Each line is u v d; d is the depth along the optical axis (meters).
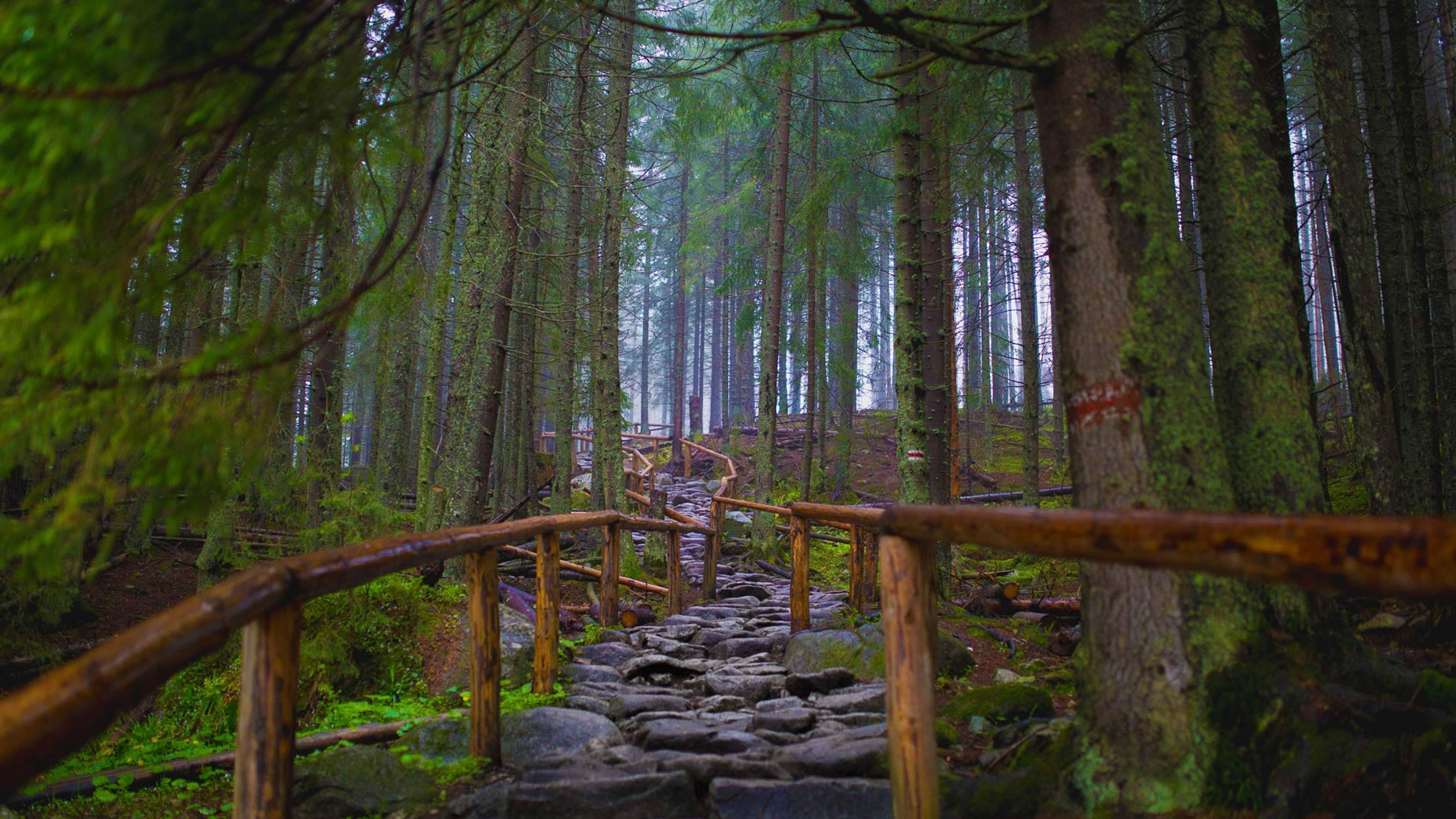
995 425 21.95
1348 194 5.70
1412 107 6.43
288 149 2.42
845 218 15.77
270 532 7.95
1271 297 3.41
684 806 3.03
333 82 2.32
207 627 1.46
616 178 11.94
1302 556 1.12
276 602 1.78
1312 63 5.94
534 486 13.26
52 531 1.84
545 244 12.38
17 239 1.74
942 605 6.96
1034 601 6.89
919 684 2.05
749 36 2.71
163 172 2.13
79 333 1.79
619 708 4.30
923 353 7.26
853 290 17.50
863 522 5.18
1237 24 3.63
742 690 4.75
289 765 1.87
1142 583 2.74
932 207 8.75
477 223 8.12
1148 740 2.63
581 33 7.64
